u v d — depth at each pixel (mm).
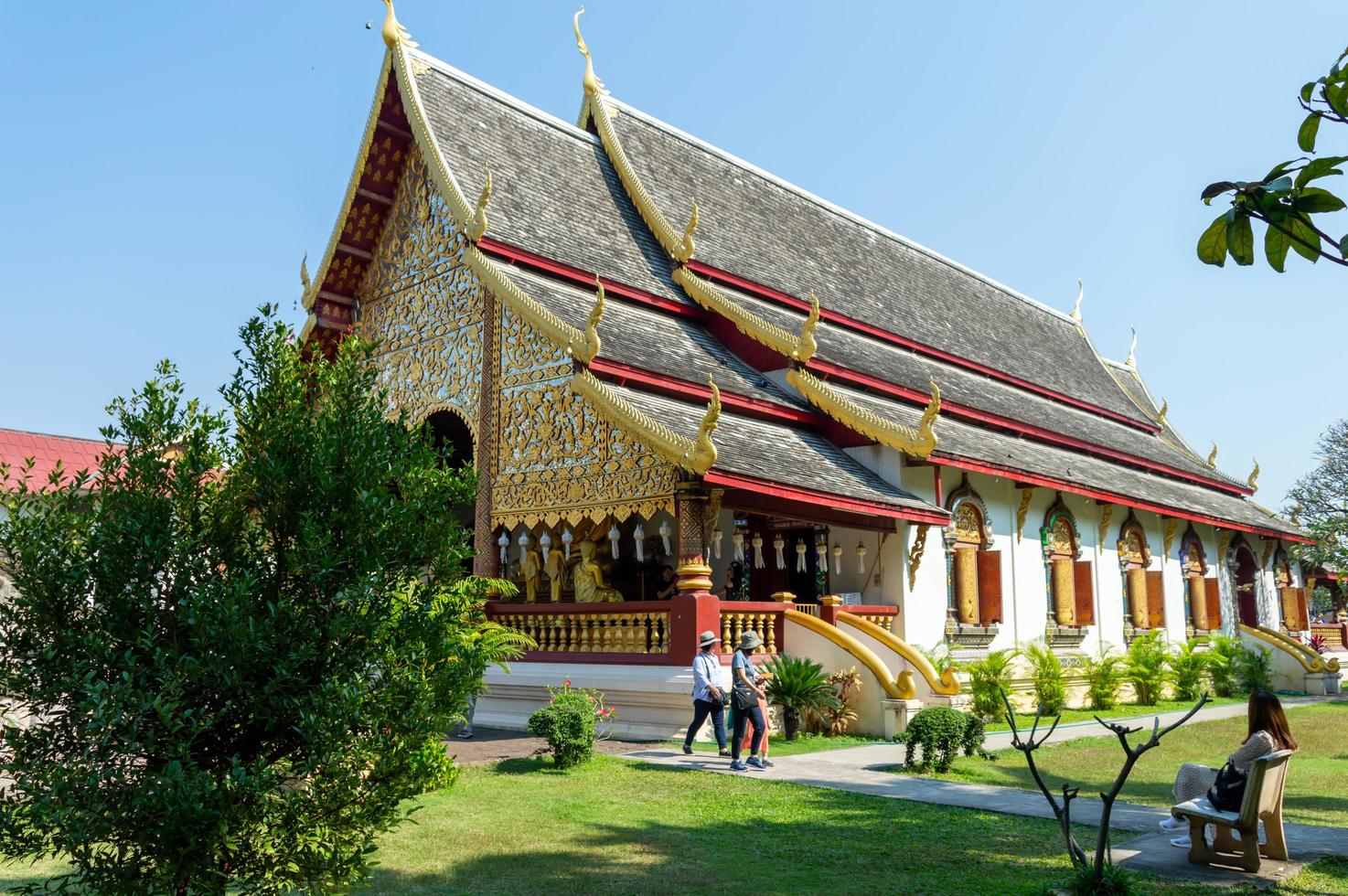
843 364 19234
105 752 5191
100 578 5547
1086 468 24562
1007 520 21422
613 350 15914
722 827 9164
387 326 19781
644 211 20969
